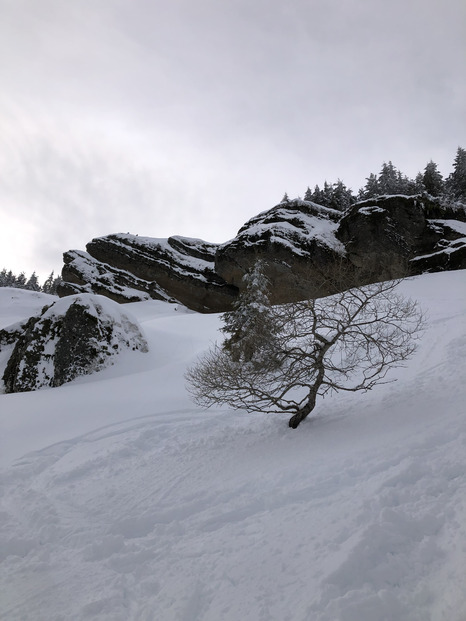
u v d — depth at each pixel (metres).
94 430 10.20
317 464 5.85
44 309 20.02
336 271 9.05
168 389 13.86
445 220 33.78
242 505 5.15
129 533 5.03
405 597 2.91
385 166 54.25
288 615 2.96
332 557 3.48
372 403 8.45
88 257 52.81
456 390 7.79
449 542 3.37
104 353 18.50
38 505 6.20
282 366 8.45
